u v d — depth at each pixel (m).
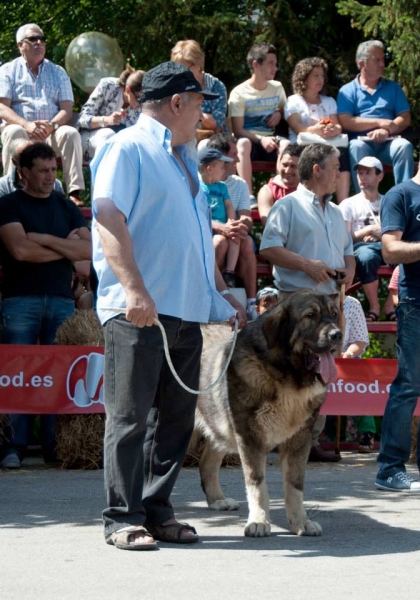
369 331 12.98
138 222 6.32
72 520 7.50
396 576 5.67
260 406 7.16
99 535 6.88
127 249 6.05
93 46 16.72
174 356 6.59
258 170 15.34
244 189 13.47
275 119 15.39
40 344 11.39
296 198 11.08
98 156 6.41
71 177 13.90
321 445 12.45
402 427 9.25
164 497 6.68
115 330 6.29
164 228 6.34
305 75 15.24
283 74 19.80
